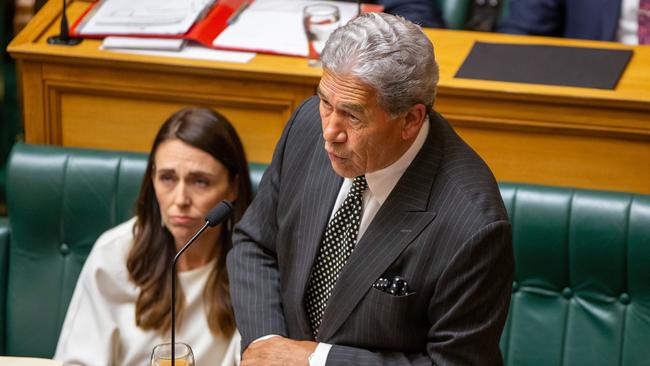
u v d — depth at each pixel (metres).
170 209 8.93
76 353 9.14
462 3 13.15
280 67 10.44
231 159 9.03
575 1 12.66
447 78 10.25
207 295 9.13
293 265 7.43
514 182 9.57
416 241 6.75
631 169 10.05
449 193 6.71
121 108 10.97
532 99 9.95
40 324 10.28
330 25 10.44
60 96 11.02
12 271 10.29
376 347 7.09
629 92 9.87
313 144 7.53
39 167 10.16
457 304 6.63
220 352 9.14
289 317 7.57
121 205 10.09
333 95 6.29
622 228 9.09
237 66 10.43
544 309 9.45
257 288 7.71
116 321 9.24
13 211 10.27
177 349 6.88
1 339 10.32
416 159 6.85
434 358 6.80
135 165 10.09
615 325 9.23
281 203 7.59
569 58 10.69
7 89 14.39
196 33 10.97
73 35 11.05
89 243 10.20
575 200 9.25
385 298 6.82
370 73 6.15
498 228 6.49
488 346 6.73
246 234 7.96
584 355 9.34
